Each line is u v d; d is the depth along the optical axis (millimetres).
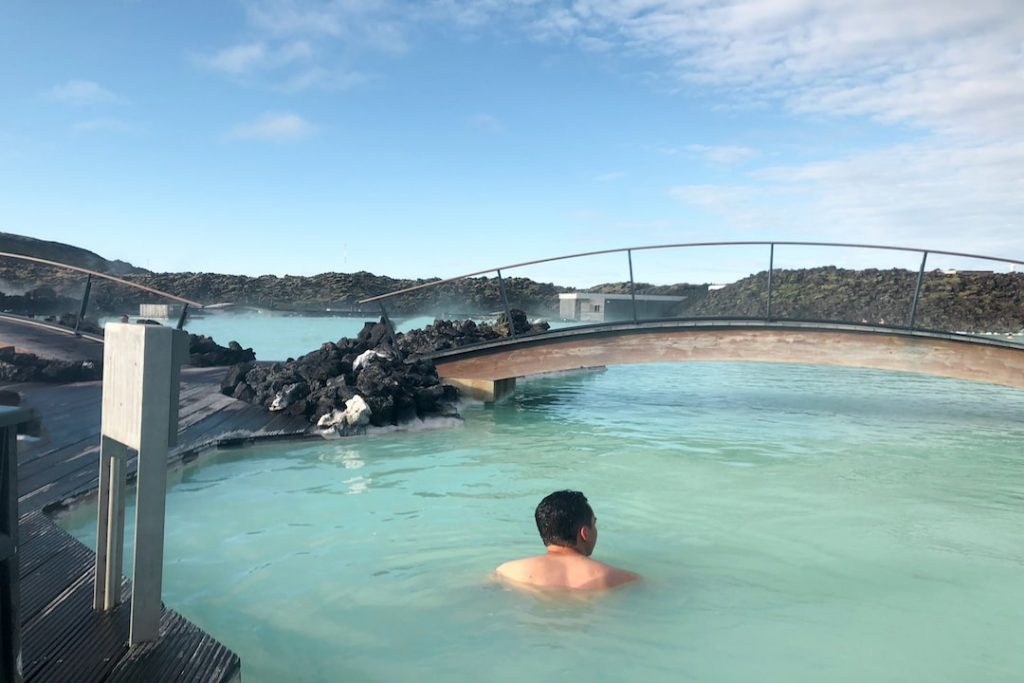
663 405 12539
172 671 2486
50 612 2982
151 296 48094
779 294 20203
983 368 11531
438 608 3520
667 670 2867
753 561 4391
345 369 10906
